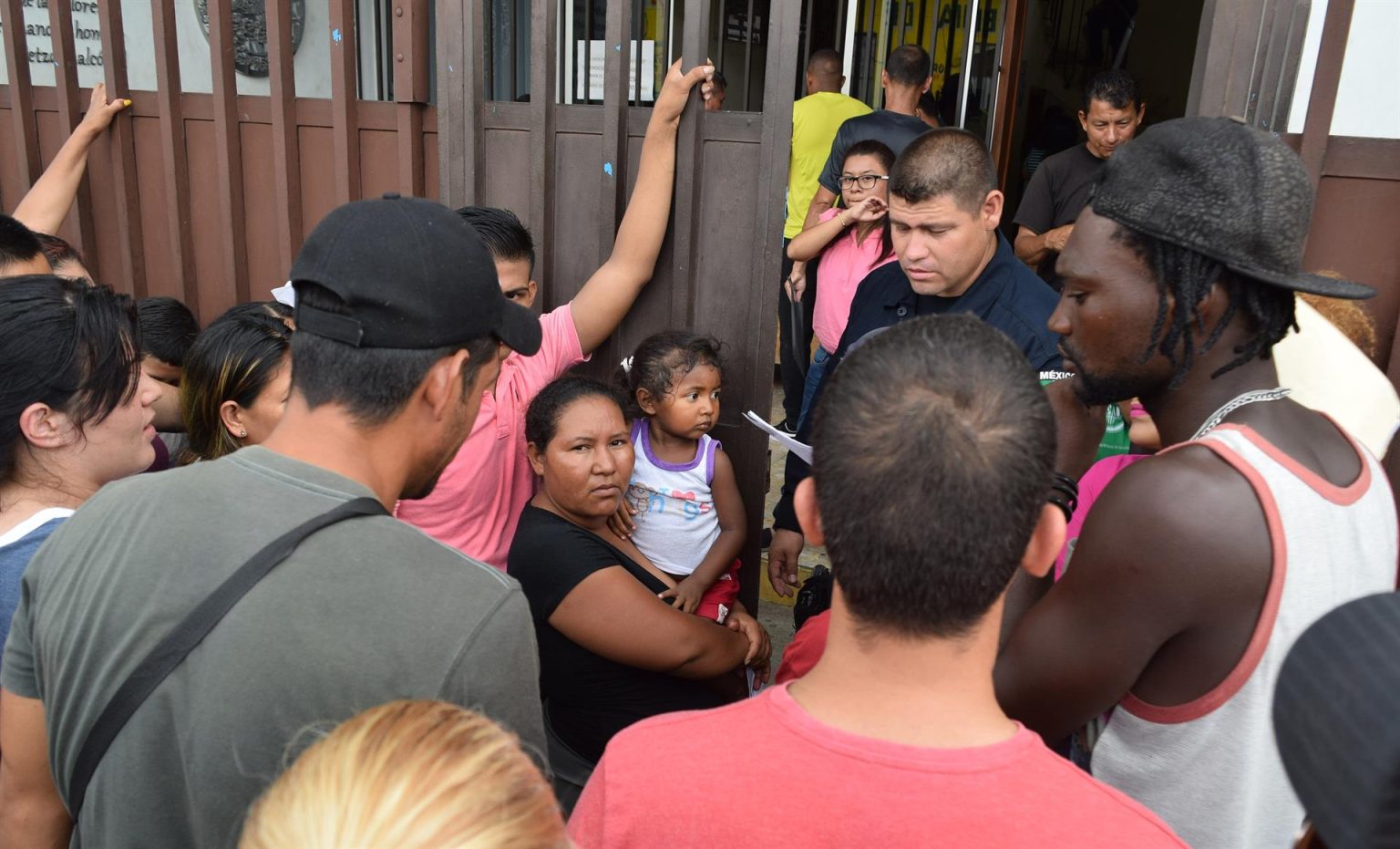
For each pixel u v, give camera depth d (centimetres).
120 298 155
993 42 569
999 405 78
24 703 111
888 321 228
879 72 546
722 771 78
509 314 122
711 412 214
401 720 66
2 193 314
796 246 338
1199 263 101
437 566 102
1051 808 74
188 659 95
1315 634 55
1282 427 103
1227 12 176
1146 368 109
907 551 76
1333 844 49
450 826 57
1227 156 100
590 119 229
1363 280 179
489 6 249
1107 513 101
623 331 238
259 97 265
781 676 160
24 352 141
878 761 76
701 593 216
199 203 281
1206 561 96
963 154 194
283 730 92
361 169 259
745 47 546
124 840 96
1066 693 105
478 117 236
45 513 141
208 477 105
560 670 192
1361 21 237
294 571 96
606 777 82
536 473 204
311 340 106
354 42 249
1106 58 704
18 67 290
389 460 110
